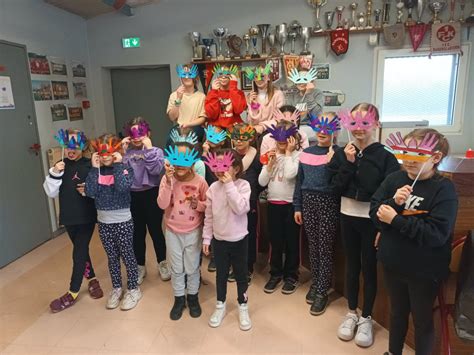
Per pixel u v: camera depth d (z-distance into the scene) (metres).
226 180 1.88
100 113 4.52
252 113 2.81
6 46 3.03
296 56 3.77
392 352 1.65
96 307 2.32
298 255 2.42
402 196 1.40
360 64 3.88
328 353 1.85
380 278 2.01
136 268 2.35
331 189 2.01
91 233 2.35
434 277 1.42
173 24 4.18
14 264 3.02
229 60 3.99
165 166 2.04
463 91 3.80
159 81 4.61
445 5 3.58
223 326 2.08
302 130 2.62
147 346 1.94
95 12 4.03
